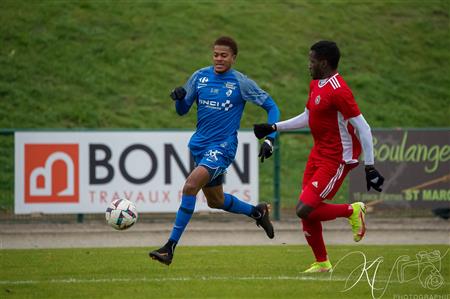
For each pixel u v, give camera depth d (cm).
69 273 2933
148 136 5019
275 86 8275
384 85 8600
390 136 5194
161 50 8750
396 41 9412
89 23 9044
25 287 2580
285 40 9119
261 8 9744
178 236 2747
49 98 7800
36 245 4106
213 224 5150
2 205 5556
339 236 4481
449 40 9544
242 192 5038
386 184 5203
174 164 5031
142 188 5009
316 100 2766
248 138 5044
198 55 8700
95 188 5000
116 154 5003
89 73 8225
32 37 8650
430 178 5219
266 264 3188
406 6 10125
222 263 3222
